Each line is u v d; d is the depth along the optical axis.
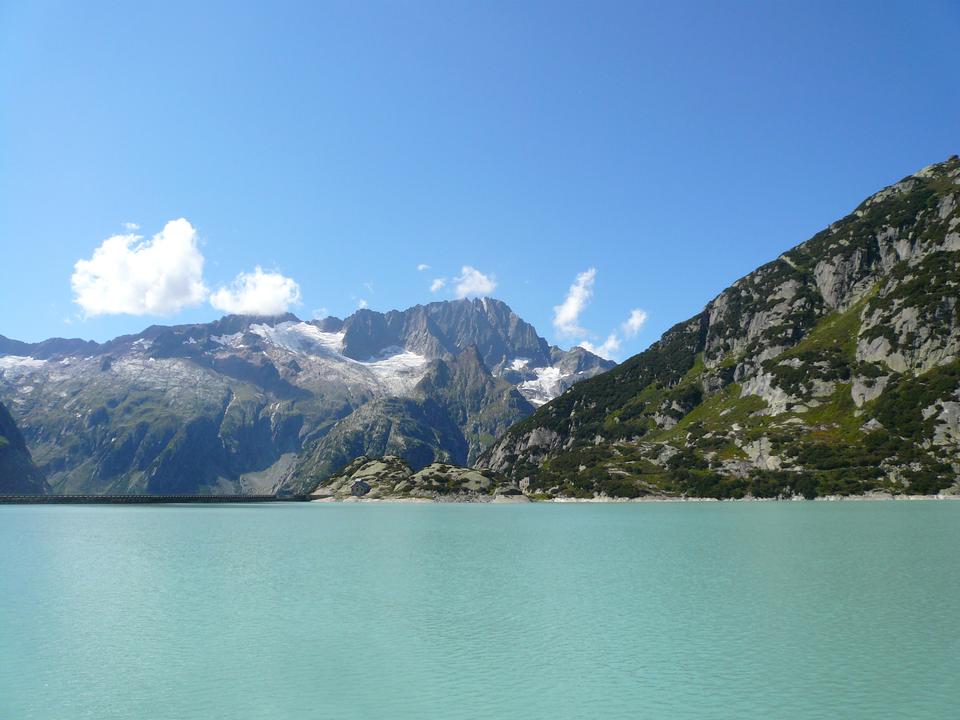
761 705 43.19
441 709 42.97
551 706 43.44
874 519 170.62
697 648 55.22
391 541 143.50
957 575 85.81
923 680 47.25
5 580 91.19
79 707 43.84
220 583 87.62
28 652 55.62
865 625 61.59
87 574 96.19
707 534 143.12
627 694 45.28
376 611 69.62
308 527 193.62
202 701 44.69
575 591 79.50
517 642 57.59
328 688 46.94
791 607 69.12
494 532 163.25
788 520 174.00
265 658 53.66
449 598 76.00
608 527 170.25
